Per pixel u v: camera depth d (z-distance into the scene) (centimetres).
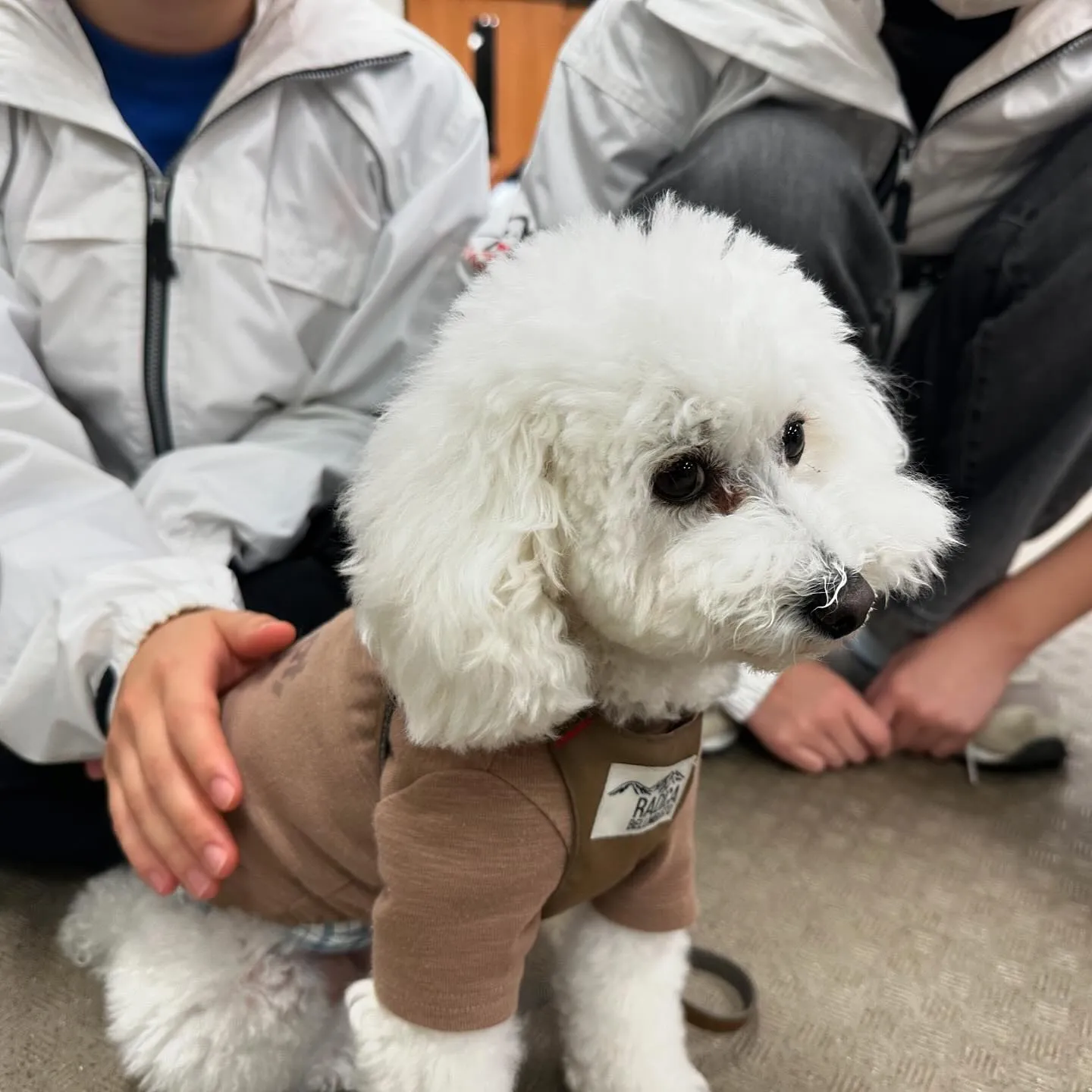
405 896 52
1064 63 85
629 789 54
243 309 94
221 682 71
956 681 100
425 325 102
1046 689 115
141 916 70
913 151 95
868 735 100
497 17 225
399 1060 54
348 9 100
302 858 61
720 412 45
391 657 50
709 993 74
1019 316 90
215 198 91
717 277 48
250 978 65
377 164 98
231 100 91
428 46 105
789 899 84
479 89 226
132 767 67
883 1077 67
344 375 101
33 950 78
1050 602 101
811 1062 68
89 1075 67
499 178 222
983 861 89
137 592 75
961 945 79
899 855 89
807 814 95
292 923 64
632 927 63
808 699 102
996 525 97
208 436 97
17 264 91
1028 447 96
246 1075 64
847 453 55
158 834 64
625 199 99
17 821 82
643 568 48
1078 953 78
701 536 47
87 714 73
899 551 50
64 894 84
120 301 90
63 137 87
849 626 46
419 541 48
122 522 81
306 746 60
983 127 90
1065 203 87
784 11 87
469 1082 54
